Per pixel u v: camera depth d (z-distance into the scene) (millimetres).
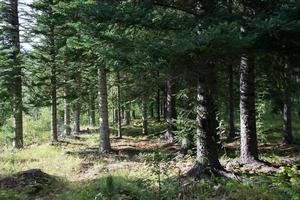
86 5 11156
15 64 23500
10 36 24172
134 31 11289
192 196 10562
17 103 24141
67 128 33375
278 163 15898
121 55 9930
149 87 11617
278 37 9938
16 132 24625
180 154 17734
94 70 22688
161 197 9164
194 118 17125
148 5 11258
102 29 11625
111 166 16297
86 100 28031
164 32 11219
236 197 9961
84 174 15328
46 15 22438
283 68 13891
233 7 12695
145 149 22656
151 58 9367
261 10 11430
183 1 12094
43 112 44969
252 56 10516
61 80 27359
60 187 13242
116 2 12352
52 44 23844
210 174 12031
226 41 8617
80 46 17406
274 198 9359
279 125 30391
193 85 13820
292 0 9641
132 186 11781
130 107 33906
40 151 21219
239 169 13883
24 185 13016
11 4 24203
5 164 17203
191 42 8547
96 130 36562
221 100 20000
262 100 21922
